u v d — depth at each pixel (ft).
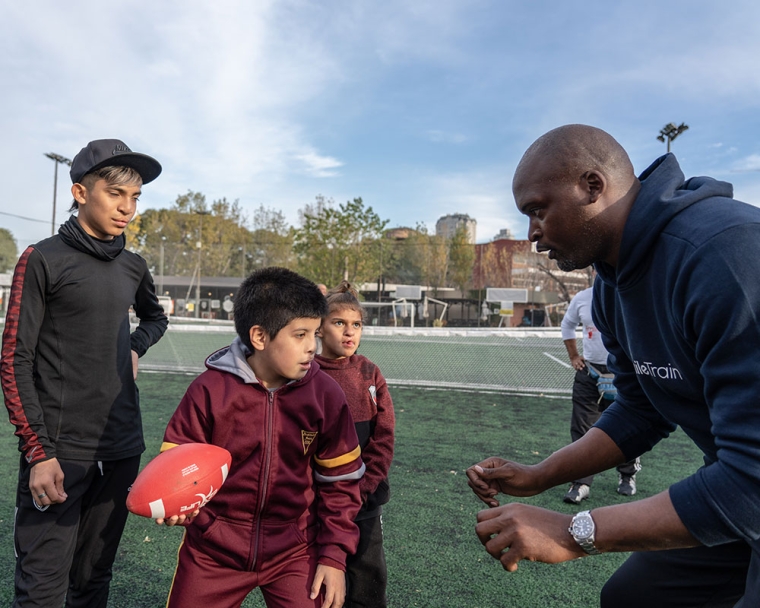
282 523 6.04
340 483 6.21
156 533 11.05
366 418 7.75
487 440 18.98
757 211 4.26
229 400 5.88
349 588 7.43
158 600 8.46
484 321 127.54
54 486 6.32
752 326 3.77
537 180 4.87
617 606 6.12
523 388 30.42
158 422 20.44
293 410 5.99
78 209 7.17
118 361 7.20
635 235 4.67
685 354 4.61
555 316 135.03
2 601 8.20
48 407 6.71
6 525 11.02
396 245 162.50
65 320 6.79
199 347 50.88
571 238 4.93
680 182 4.81
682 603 5.70
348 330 8.02
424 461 16.38
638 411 6.14
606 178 4.77
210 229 183.83
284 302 5.74
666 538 4.02
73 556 6.95
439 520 11.92
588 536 4.21
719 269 3.96
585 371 14.46
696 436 5.18
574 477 6.15
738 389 3.82
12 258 177.88
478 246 179.01
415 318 130.21
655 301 4.72
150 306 8.57
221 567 5.89
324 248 96.22
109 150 6.93
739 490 3.69
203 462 5.44
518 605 8.55
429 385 31.76
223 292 159.33
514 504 4.67
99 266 7.10
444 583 9.20
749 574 4.54
